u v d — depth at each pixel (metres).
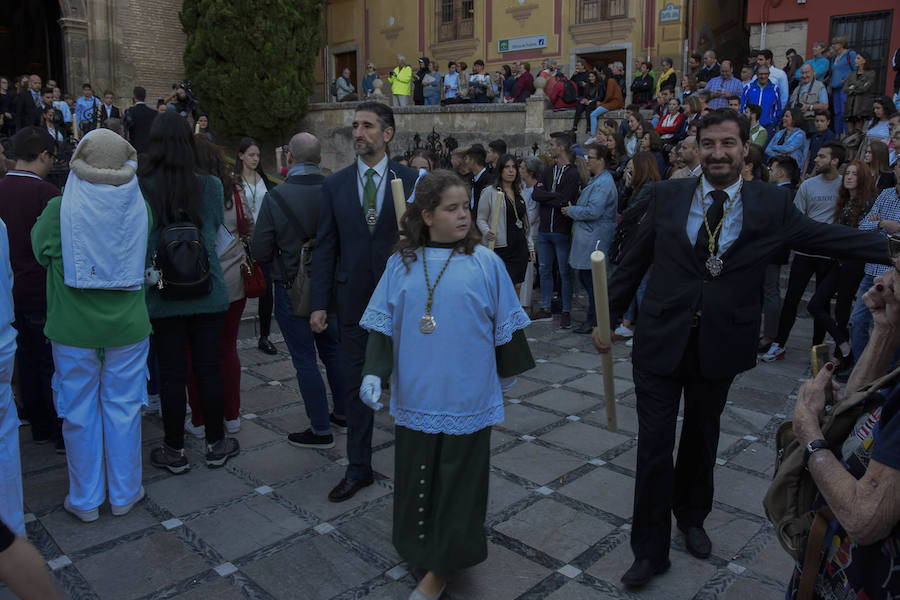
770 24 13.70
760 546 2.97
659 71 16.33
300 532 3.07
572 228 6.80
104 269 2.97
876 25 12.73
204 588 2.66
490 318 2.54
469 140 14.87
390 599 2.61
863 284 4.98
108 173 2.96
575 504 3.33
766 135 8.78
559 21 17.73
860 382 1.63
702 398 2.71
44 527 3.09
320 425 3.91
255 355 5.77
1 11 21.09
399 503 2.60
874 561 1.39
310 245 3.57
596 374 5.39
